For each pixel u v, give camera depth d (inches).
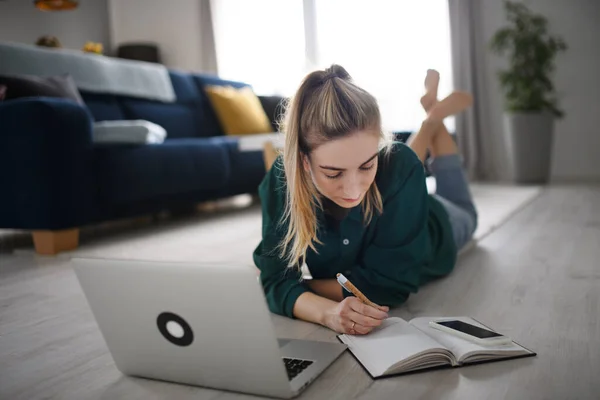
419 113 184.1
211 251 79.3
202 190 113.6
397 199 44.6
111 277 32.0
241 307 28.5
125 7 220.1
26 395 33.3
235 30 206.4
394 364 32.8
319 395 30.9
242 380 31.0
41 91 95.9
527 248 71.2
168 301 30.6
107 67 120.7
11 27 179.8
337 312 39.4
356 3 188.9
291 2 199.3
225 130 148.6
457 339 36.8
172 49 217.2
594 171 170.2
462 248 71.3
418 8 181.5
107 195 88.4
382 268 45.5
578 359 34.5
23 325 47.6
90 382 34.9
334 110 36.5
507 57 175.9
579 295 49.2
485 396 30.0
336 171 37.6
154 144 97.3
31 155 79.9
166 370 33.6
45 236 81.7
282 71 203.6
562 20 167.9
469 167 179.9
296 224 41.6
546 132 159.0
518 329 40.9
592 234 78.7
